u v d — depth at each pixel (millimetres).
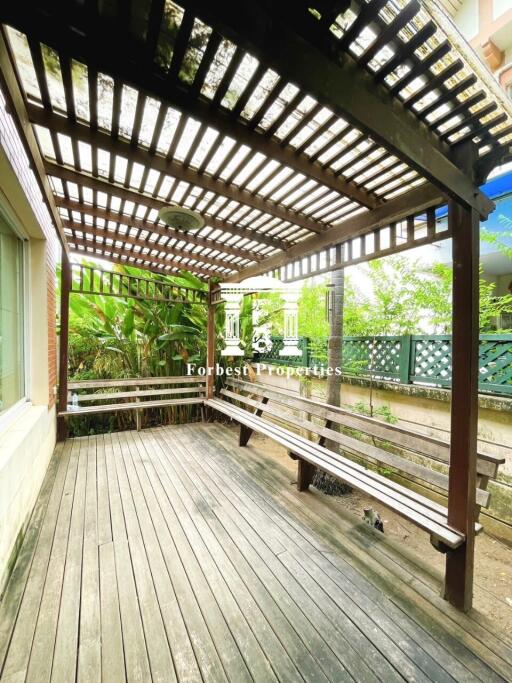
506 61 3924
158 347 4234
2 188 1688
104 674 1031
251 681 1017
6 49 1024
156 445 3293
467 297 1326
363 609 1305
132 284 3936
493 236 2936
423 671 1058
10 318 2113
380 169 1560
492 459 1392
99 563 1554
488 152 1262
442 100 1065
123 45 744
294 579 1468
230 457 2990
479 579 1900
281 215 2033
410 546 2270
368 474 1870
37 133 1517
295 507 2109
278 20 659
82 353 4391
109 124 1382
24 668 1044
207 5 576
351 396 3623
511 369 2279
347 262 2150
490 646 1148
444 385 2766
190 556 1614
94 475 2545
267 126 1316
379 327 3404
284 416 2891
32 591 1371
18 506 1658
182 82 1033
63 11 682
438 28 869
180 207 1861
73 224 2648
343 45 838
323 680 1023
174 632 1187
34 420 2115
